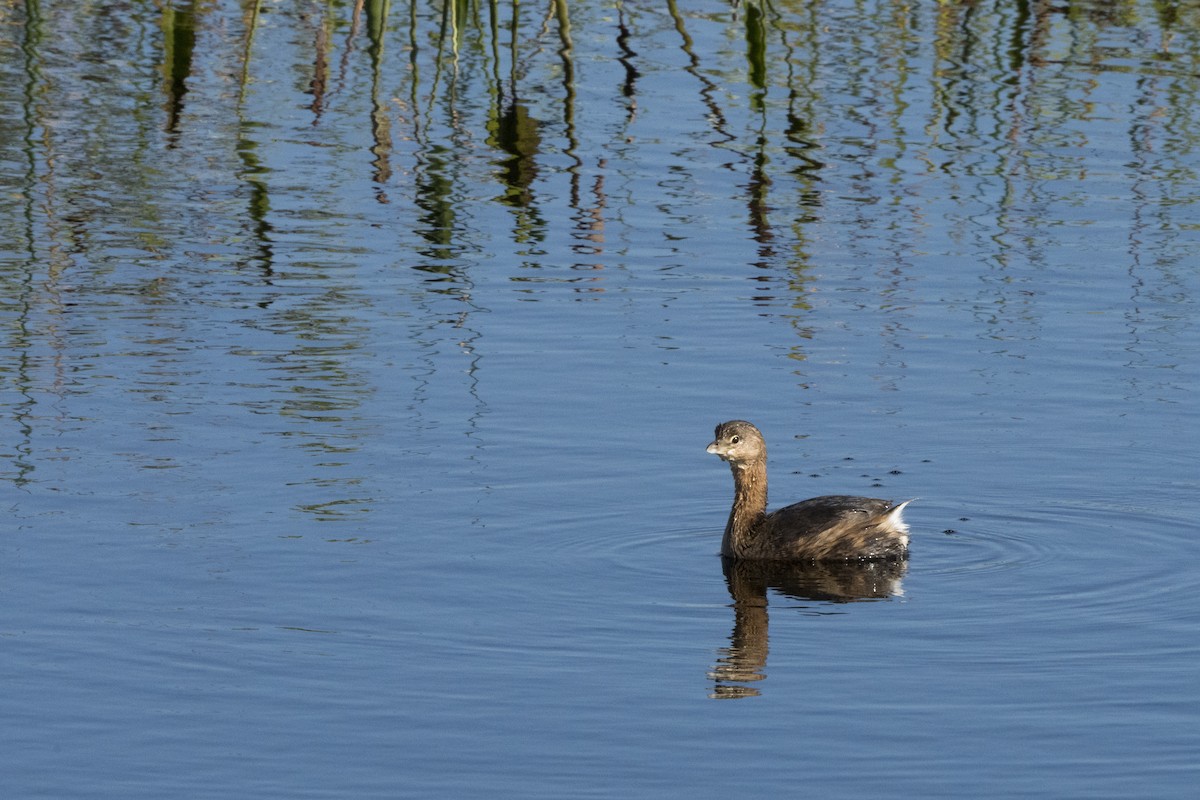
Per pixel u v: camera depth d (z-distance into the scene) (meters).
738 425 13.95
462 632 12.09
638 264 20.19
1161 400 16.52
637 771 10.14
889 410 16.33
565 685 11.30
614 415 16.16
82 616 12.09
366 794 9.87
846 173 23.27
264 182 22.77
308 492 14.34
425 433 15.62
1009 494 14.66
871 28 28.84
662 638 12.14
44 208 21.69
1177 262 20.39
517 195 22.42
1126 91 26.33
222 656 11.55
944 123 25.03
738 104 25.59
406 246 20.73
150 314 18.48
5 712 10.77
